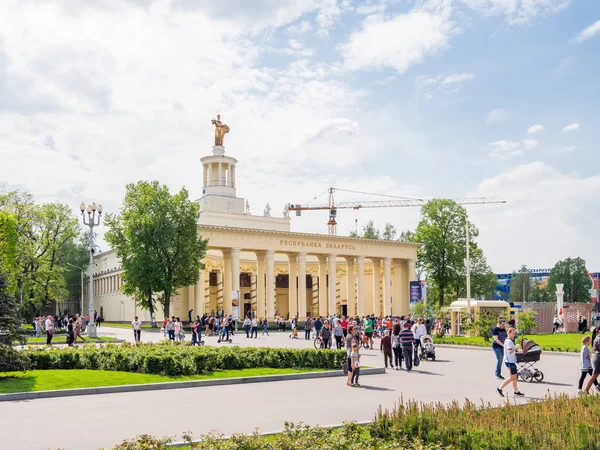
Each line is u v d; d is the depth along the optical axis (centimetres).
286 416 1631
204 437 1197
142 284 6725
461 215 8931
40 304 8256
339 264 9988
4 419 1611
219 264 8588
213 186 9081
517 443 1063
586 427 1127
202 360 2558
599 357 1931
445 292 9138
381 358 3462
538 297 16550
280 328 7112
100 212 5188
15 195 7512
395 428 1205
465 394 2058
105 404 1861
